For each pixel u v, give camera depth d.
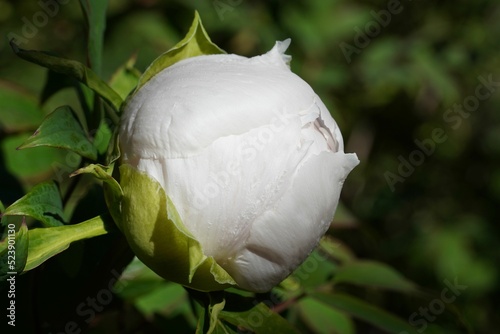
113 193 0.28
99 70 0.32
